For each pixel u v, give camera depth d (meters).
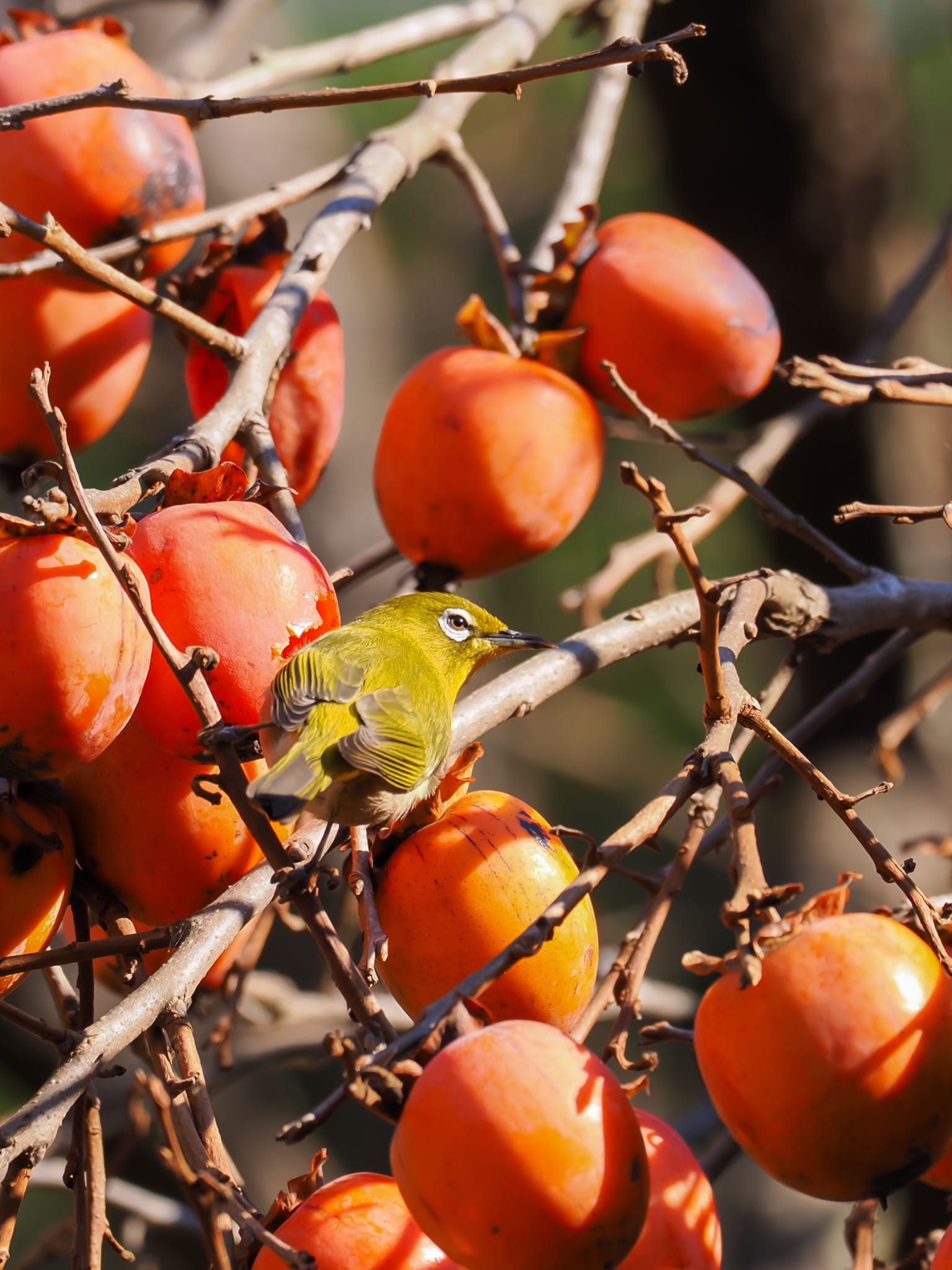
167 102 5.34
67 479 5.27
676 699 12.34
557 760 12.03
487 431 5.46
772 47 7.16
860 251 7.37
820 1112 5.25
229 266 5.51
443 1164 5.23
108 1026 5.27
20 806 5.32
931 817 7.36
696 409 5.52
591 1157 5.23
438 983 5.33
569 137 13.65
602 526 11.99
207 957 5.30
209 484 5.36
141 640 5.31
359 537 8.44
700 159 7.41
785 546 7.55
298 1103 8.70
